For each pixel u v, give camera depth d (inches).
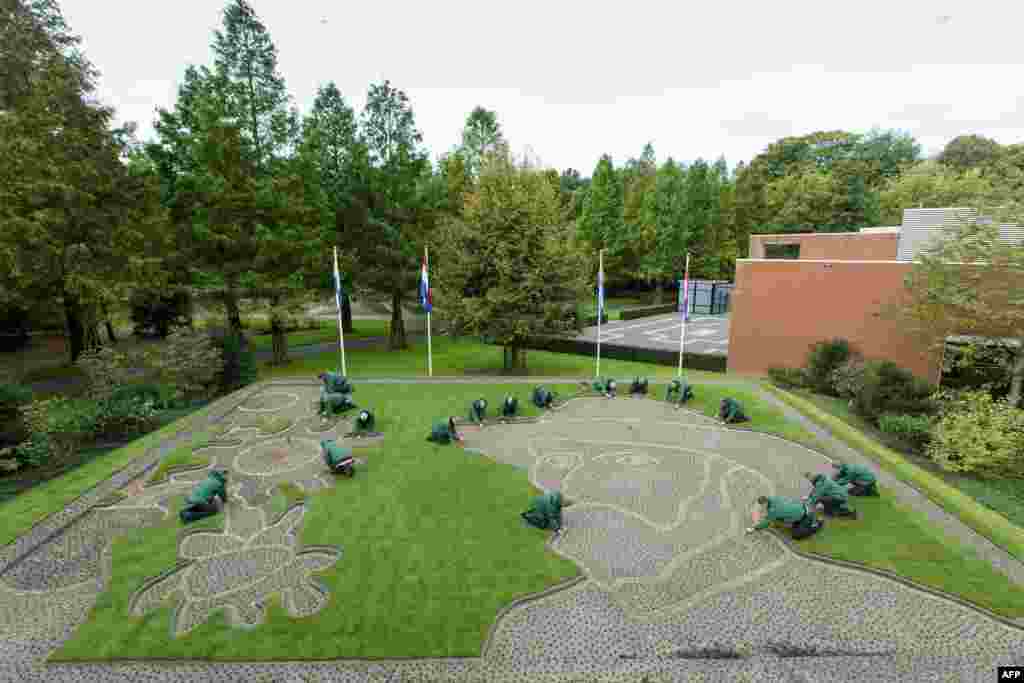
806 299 1153.4
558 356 1574.8
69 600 406.0
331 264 1365.7
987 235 842.2
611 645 363.6
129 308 1165.7
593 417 884.6
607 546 489.4
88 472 633.0
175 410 891.4
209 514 540.4
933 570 444.8
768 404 933.8
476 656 352.2
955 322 879.7
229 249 1176.8
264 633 370.3
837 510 535.5
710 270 2691.9
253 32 1200.2
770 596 416.5
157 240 1080.8
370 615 390.0
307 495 587.2
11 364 1301.7
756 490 610.5
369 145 1454.2
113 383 824.3
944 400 837.2
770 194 2928.2
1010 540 486.9
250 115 1237.7
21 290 988.6
